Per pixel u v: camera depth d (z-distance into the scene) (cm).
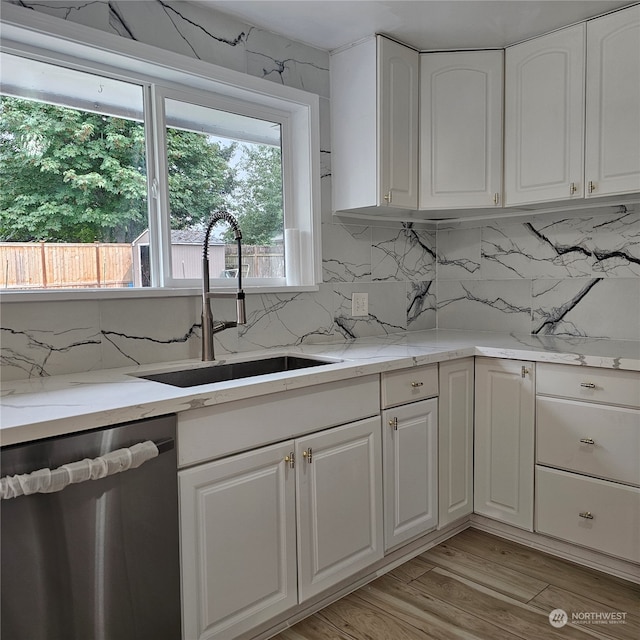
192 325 206
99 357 182
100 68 187
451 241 307
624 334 248
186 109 213
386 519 205
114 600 132
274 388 162
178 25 197
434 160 246
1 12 156
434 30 226
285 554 170
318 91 246
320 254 249
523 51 235
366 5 204
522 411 222
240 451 157
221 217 196
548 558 219
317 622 181
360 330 271
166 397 139
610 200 233
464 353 230
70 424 121
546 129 230
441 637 172
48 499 120
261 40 224
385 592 198
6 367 162
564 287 265
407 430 212
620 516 198
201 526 149
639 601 189
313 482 178
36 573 119
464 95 243
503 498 231
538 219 272
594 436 202
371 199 236
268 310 231
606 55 212
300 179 248
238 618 159
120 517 132
